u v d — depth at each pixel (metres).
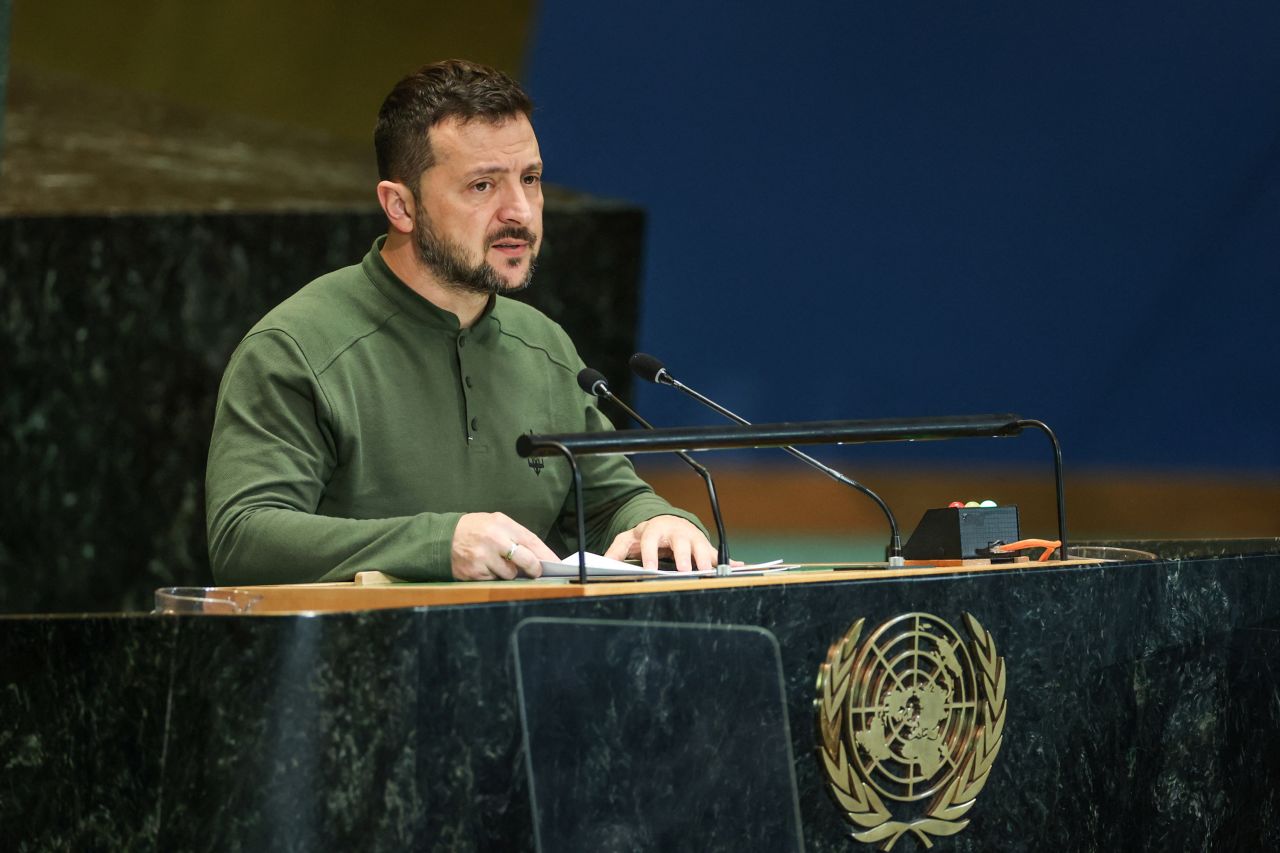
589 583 5.39
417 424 7.93
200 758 4.61
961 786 5.78
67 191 19.94
